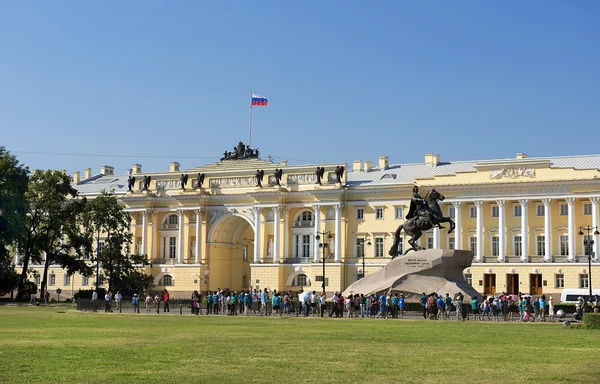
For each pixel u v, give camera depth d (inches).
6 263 5984.3
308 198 6914.4
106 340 1964.8
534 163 6107.3
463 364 1456.7
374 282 3570.4
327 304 3828.7
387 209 6668.3
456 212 6363.2
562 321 3336.6
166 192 7465.6
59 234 6274.6
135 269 6491.1
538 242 6122.1
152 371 1334.9
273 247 7003.0
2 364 1416.1
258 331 2370.8
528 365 1446.9
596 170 5915.4
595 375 1312.7
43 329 2416.3
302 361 1489.9
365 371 1348.4
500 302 3545.8
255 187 7126.0
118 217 6373.0
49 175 6245.1
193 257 7288.4
